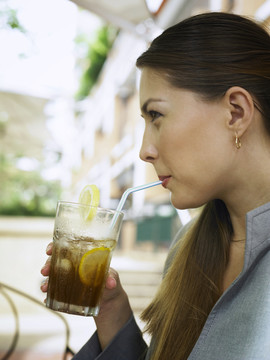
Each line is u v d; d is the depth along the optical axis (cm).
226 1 533
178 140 103
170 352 118
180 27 107
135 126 1216
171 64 103
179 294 124
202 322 119
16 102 987
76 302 105
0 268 657
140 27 324
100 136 1880
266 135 104
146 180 1044
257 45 105
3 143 995
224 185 107
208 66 102
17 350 412
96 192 109
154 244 933
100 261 106
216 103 101
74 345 439
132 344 131
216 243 125
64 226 107
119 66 1388
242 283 95
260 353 81
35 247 673
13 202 1191
